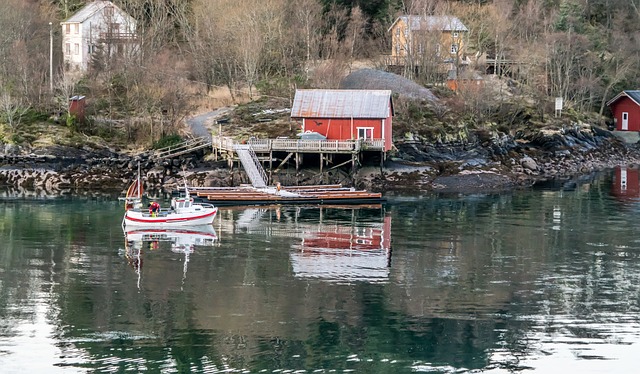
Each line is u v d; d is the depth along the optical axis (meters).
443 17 199.38
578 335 73.81
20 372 65.69
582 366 68.12
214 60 184.25
